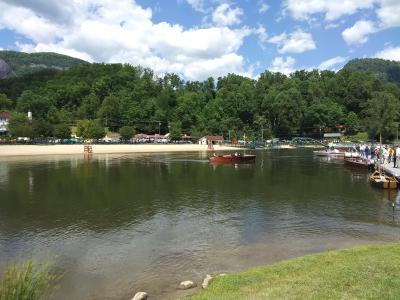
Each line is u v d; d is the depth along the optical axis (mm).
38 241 26094
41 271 11523
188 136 190875
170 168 75625
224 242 25562
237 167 78438
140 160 96188
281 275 16812
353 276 15492
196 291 17469
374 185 49219
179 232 28141
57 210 35562
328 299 13172
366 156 82438
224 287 15805
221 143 177125
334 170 70938
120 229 29031
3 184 51844
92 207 36875
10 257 22969
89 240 26250
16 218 32469
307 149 159625
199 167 78312
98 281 19219
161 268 20859
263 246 24578
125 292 17891
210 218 32438
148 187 49562
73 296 17547
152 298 16953
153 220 31781
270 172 68062
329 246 24406
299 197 42000
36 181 54875
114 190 47094
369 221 31000
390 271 15984
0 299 9914
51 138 156750
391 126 166375
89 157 106000
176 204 38312
